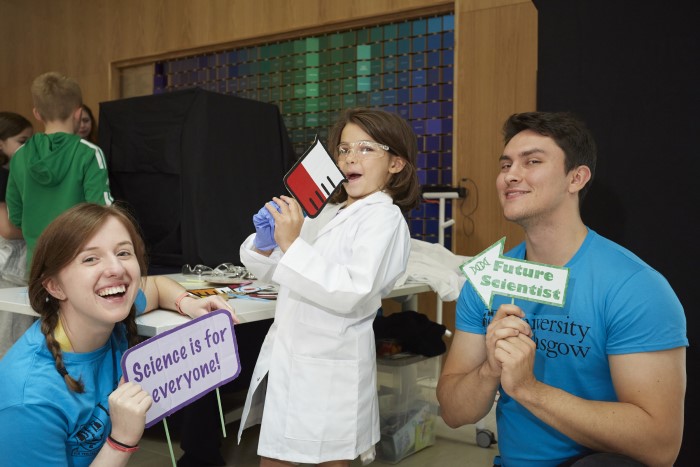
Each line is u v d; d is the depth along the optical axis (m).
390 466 2.34
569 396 1.18
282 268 1.41
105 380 1.18
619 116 1.98
